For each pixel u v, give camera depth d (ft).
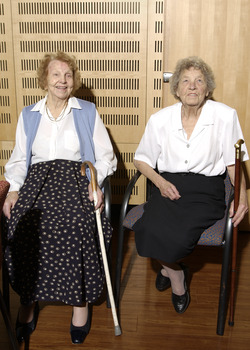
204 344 6.57
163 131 7.46
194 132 7.20
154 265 9.05
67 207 6.59
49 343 6.60
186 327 6.98
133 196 10.75
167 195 7.13
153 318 7.22
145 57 9.71
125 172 10.55
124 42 9.66
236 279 8.45
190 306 7.55
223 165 7.40
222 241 6.70
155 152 7.64
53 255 6.39
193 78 7.00
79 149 7.51
